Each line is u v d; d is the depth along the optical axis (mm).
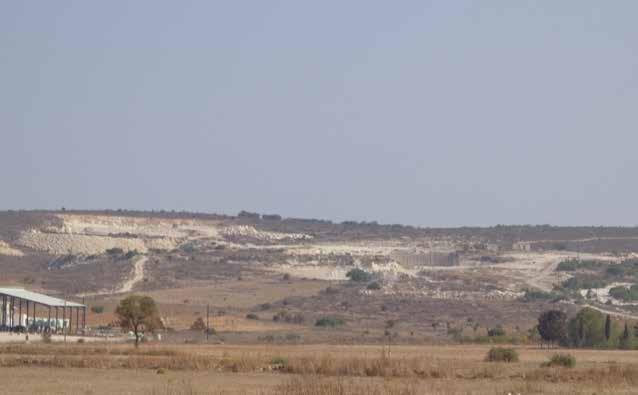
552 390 116562
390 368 137375
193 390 110438
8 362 149125
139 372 137375
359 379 127250
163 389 111750
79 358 157500
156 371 138625
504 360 176625
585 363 171625
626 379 127812
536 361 178500
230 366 144125
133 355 167750
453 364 152500
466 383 124750
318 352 196750
